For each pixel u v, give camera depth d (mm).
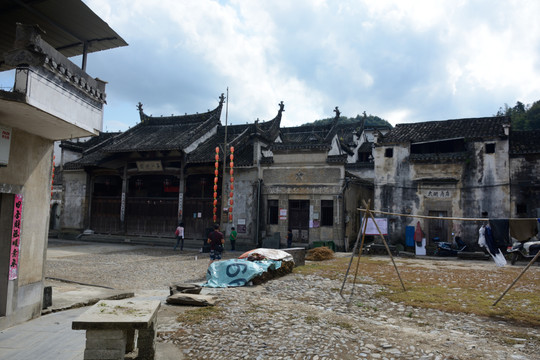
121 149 27750
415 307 9391
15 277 7102
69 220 31578
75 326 4316
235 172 26125
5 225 7012
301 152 24469
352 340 6371
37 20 8375
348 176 24609
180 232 23844
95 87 8211
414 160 23062
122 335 4406
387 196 23609
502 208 20984
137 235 28906
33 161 7652
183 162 27297
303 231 24188
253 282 12039
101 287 11562
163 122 33250
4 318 6848
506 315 8664
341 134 39594
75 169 31281
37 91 6328
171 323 7484
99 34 8875
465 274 14359
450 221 22000
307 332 6797
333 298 10320
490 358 5590
